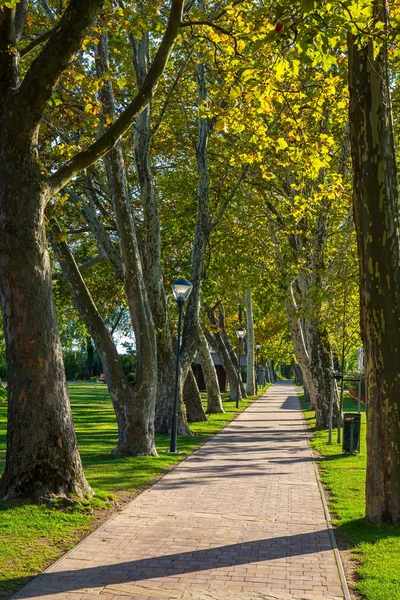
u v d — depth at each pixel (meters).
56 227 12.77
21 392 9.48
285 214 25.47
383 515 8.80
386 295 8.84
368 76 8.90
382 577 6.48
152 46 20.05
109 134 9.97
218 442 19.75
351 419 17.16
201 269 21.45
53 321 9.66
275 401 45.34
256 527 8.68
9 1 8.44
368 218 8.93
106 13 10.97
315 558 7.21
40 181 9.37
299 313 22.75
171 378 21.92
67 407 9.80
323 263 23.55
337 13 8.05
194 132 23.55
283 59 9.60
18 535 7.83
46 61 8.94
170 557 7.16
